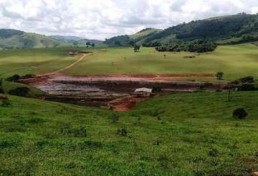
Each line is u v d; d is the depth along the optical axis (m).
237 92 112.12
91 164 21.52
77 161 21.84
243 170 22.64
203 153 27.81
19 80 175.62
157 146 29.08
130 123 42.84
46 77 186.88
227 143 34.00
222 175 21.62
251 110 84.88
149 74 194.00
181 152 27.55
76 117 44.50
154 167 22.06
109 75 192.25
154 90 155.38
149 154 25.81
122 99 135.50
